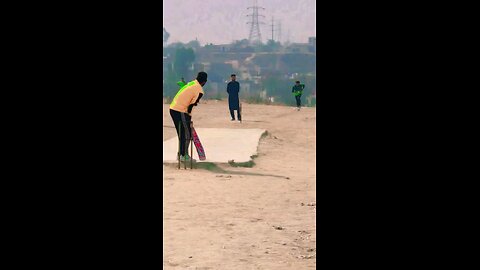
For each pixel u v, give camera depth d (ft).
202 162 58.85
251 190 47.98
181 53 433.07
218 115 119.34
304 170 59.31
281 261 30.07
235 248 32.17
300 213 40.63
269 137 83.10
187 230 35.60
